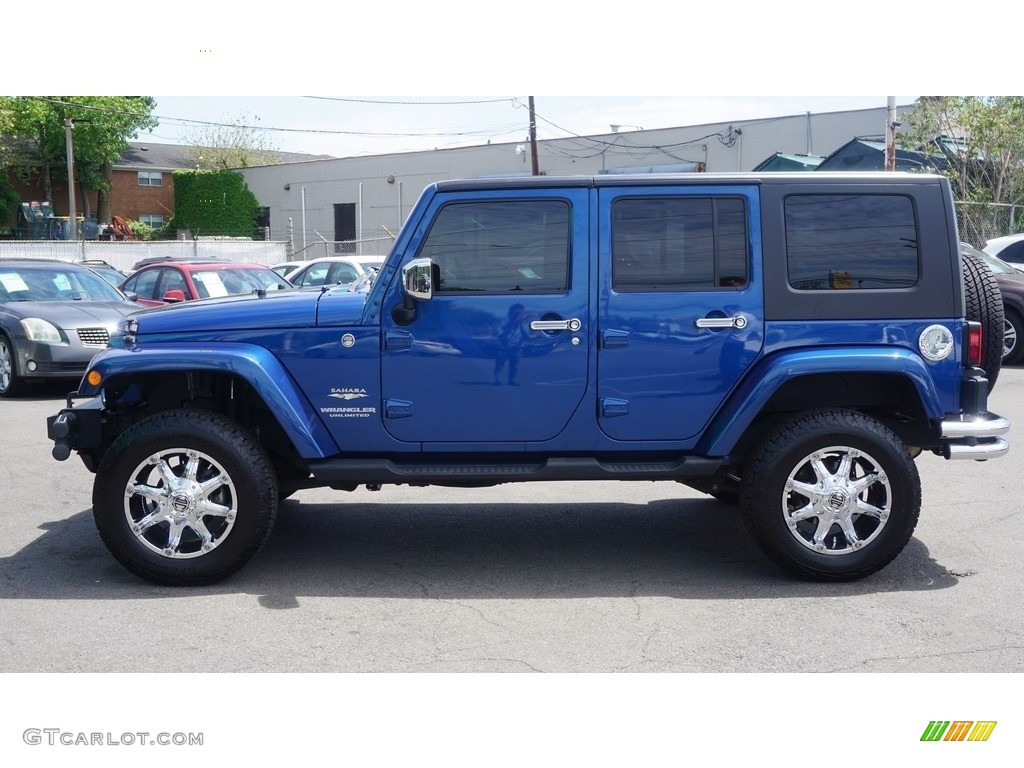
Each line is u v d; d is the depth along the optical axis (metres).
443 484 5.31
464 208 5.13
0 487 7.32
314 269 16.73
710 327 5.12
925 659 4.24
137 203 59.06
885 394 5.36
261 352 5.13
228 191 47.41
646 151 33.06
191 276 13.58
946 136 22.72
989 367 5.40
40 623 4.64
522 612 4.81
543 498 7.09
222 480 5.05
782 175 5.16
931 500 6.88
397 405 5.16
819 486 5.04
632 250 5.13
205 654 4.30
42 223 46.50
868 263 5.16
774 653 4.31
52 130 49.50
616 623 4.66
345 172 42.84
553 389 5.15
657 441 5.21
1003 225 21.86
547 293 5.11
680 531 6.23
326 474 5.16
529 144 36.00
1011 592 5.04
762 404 5.02
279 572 5.42
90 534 6.11
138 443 4.98
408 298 5.07
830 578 5.15
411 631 4.56
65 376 11.79
